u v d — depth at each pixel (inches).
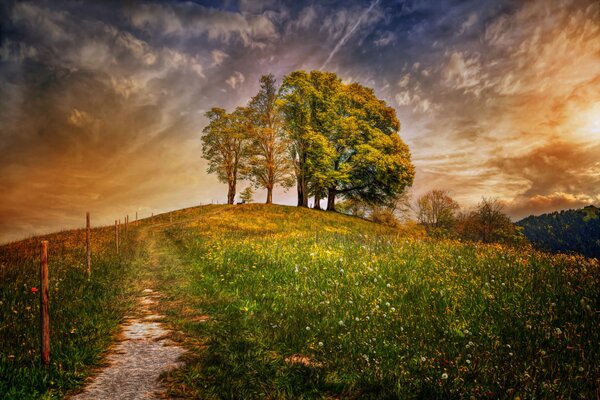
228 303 343.0
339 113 1926.7
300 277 405.7
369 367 191.5
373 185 1996.8
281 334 245.1
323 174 1780.3
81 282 437.1
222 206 2148.1
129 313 333.4
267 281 410.3
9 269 480.1
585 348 193.3
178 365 206.8
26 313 291.9
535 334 216.2
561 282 314.7
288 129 1846.7
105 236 1136.8
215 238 901.8
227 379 183.0
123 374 196.1
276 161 1878.7
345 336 231.8
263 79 1900.8
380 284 349.4
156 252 815.7
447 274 363.3
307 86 1766.7
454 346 207.5
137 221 1920.5
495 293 295.9
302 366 195.0
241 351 221.1
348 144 1872.5
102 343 243.4
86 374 194.9
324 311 284.0
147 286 464.4
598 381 154.9
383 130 2006.6
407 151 1916.8
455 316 257.0
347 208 2482.8
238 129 2060.8
